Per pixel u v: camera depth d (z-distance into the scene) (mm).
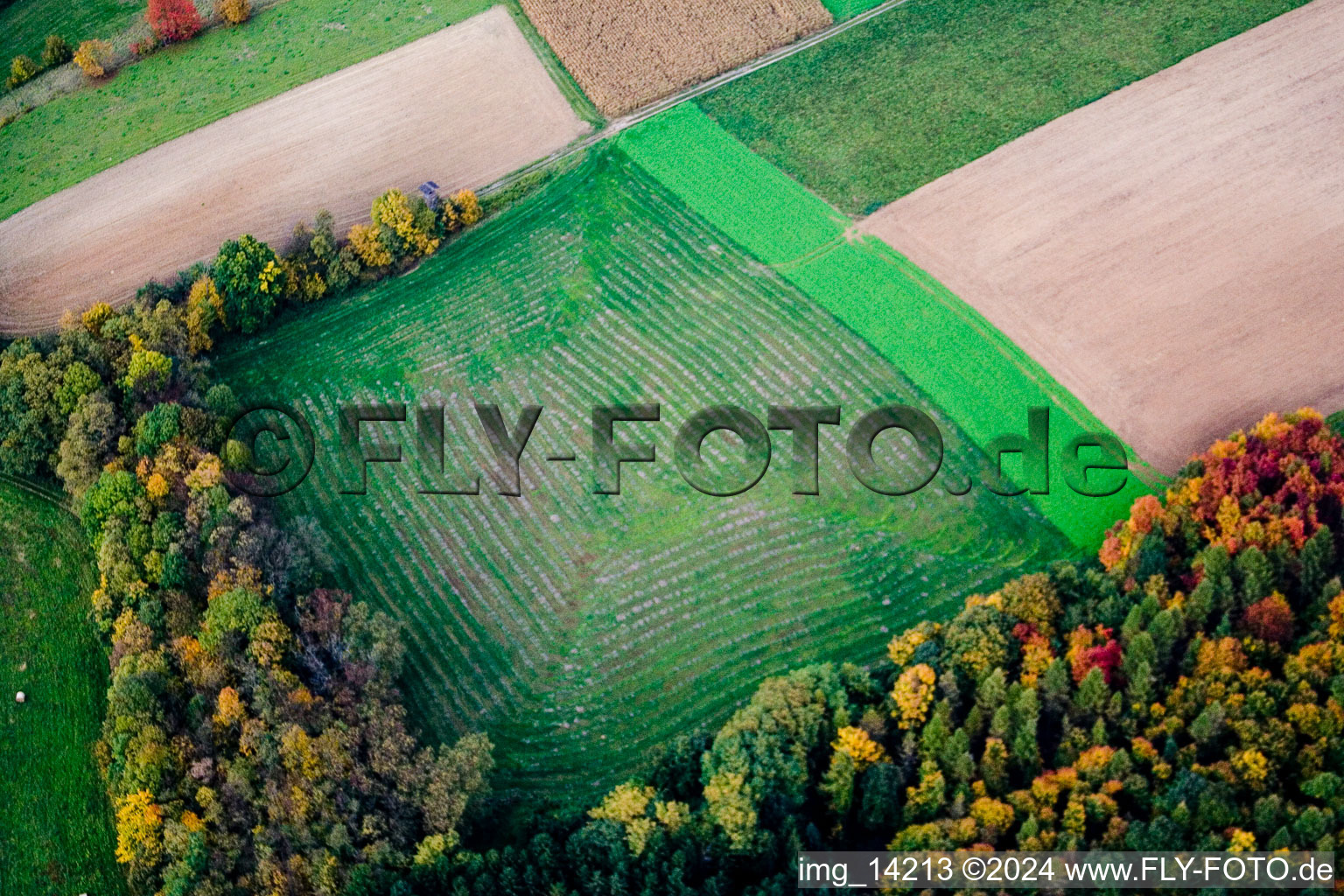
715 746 71750
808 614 82000
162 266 105875
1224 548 73500
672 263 101562
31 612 87375
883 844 69250
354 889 69312
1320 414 85188
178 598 80438
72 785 79875
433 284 102375
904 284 97500
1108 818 66688
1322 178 99188
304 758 72875
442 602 85250
